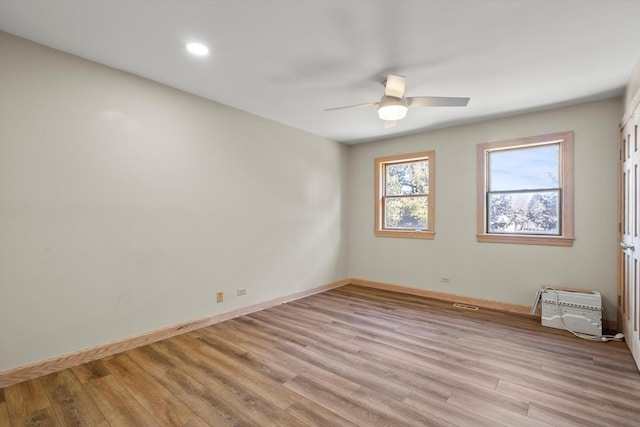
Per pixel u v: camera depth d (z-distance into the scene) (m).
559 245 3.57
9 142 2.19
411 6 1.88
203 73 2.79
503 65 2.60
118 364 2.48
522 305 3.80
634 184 2.54
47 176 2.35
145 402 1.98
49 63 2.36
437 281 4.47
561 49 2.35
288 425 1.77
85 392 2.09
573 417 1.83
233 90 3.16
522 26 2.07
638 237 2.39
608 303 3.30
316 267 4.79
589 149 3.39
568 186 3.50
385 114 2.84
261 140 3.95
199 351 2.72
